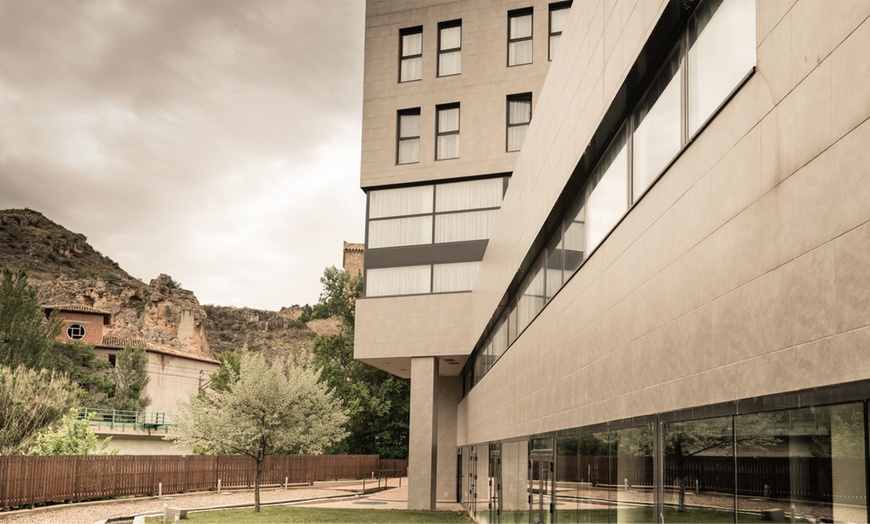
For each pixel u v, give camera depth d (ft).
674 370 18.49
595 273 27.86
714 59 17.43
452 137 97.55
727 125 15.61
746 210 14.48
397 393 201.05
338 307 214.48
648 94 23.15
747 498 14.19
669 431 18.84
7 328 175.01
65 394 112.88
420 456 94.22
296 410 93.61
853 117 10.75
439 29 100.37
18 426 104.37
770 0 13.74
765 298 13.55
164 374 299.17
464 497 93.45
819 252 11.66
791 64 12.77
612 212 27.04
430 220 97.60
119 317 574.97
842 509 10.91
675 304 18.54
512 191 52.29
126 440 166.91
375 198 100.53
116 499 96.22
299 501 102.58
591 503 27.02
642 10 21.31
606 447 25.13
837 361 11.06
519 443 45.57
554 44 94.89
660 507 19.33
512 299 56.44
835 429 11.16
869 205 10.30
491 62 96.27
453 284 95.45
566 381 32.42
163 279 648.38
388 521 74.69
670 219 19.19
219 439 89.76
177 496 106.01
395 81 100.22
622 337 23.65
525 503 42.29
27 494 80.28
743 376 14.40
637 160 24.06
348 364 206.90
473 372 91.76
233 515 80.12
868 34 10.39
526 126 94.79
